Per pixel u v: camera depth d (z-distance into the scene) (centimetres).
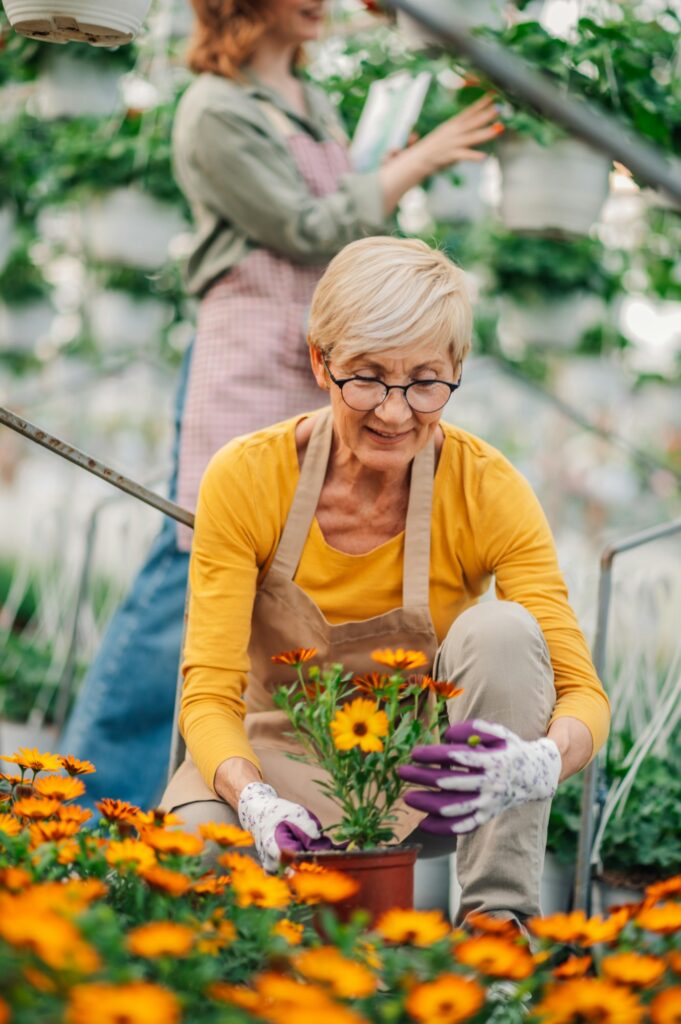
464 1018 136
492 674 195
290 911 160
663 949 154
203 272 322
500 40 331
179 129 325
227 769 205
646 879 280
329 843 184
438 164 318
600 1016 134
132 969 131
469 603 232
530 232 394
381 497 223
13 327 705
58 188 530
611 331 707
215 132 313
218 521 224
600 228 545
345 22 433
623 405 788
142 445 724
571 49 332
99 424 750
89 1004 115
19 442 794
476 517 224
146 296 616
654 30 376
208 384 316
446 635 216
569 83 333
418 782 175
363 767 180
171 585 323
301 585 225
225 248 320
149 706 323
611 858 287
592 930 152
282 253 318
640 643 337
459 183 444
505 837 190
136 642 322
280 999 128
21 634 531
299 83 337
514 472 229
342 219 314
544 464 752
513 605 204
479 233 543
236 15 319
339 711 177
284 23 321
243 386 314
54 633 486
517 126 361
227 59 320
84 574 429
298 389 318
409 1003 131
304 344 318
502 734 180
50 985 121
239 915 152
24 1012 119
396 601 225
